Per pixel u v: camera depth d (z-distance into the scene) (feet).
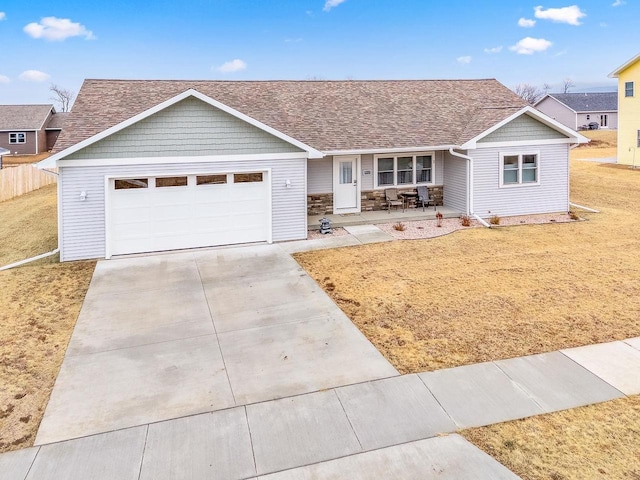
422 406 20.03
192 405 20.45
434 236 50.37
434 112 63.93
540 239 48.73
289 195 48.47
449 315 29.76
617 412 19.35
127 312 31.45
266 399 20.83
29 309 32.04
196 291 35.32
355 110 62.49
